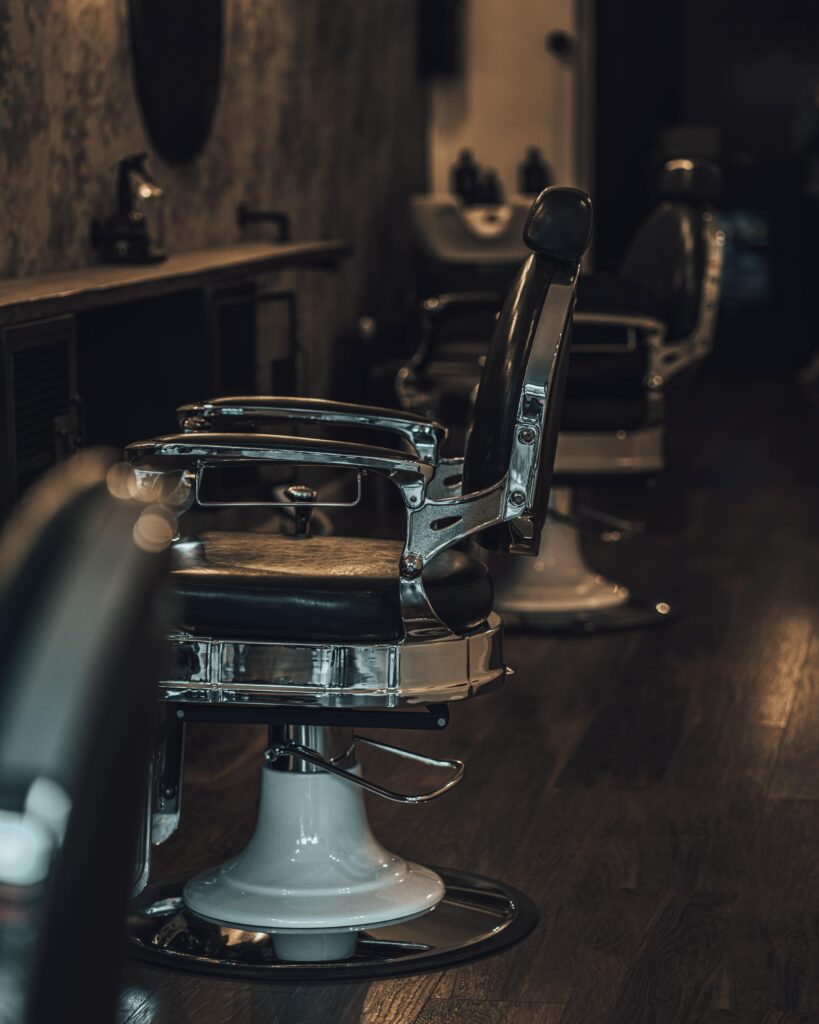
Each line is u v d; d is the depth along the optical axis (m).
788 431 6.96
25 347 2.65
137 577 0.63
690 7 8.48
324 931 2.07
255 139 4.86
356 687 1.88
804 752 2.95
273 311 4.34
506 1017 1.87
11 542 0.60
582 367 3.85
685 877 2.34
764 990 1.95
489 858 2.41
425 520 1.87
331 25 5.68
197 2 4.16
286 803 2.15
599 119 7.95
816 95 8.07
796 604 4.14
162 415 3.57
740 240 8.70
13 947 0.53
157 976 1.99
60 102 3.38
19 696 0.55
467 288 6.24
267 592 1.86
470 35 7.32
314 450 1.81
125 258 3.55
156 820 2.08
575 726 3.12
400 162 6.79
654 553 4.75
